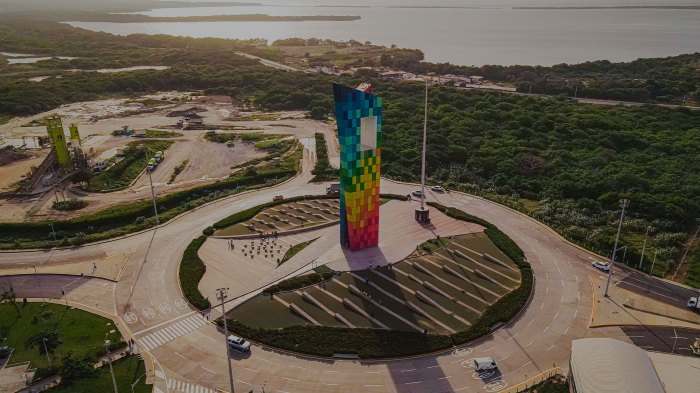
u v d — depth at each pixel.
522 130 199.12
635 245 122.31
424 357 84.31
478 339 89.00
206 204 148.00
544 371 81.56
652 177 158.88
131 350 85.31
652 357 79.88
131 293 103.19
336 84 100.94
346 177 109.31
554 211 140.75
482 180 163.75
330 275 106.19
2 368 80.31
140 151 188.75
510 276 107.94
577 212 139.12
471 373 80.81
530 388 77.50
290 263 112.31
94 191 155.62
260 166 177.62
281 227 129.88
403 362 83.19
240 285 104.50
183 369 81.81
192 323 93.38
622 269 111.88
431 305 97.50
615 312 96.94
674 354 81.44
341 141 106.81
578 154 178.75
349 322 92.31
